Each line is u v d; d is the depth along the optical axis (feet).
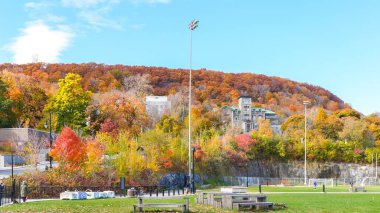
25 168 204.54
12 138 272.10
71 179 162.50
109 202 112.88
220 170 304.09
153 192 183.73
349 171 395.96
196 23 204.95
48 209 93.86
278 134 417.28
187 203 90.12
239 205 92.53
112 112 327.06
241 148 351.67
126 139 203.31
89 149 174.40
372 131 451.94
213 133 371.76
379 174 395.14
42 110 348.59
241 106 625.82
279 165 380.78
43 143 263.08
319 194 161.89
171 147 243.60
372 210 93.40
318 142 401.70
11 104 320.50
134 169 189.98
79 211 89.81
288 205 104.73
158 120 413.59
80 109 322.34
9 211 89.66
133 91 644.69
